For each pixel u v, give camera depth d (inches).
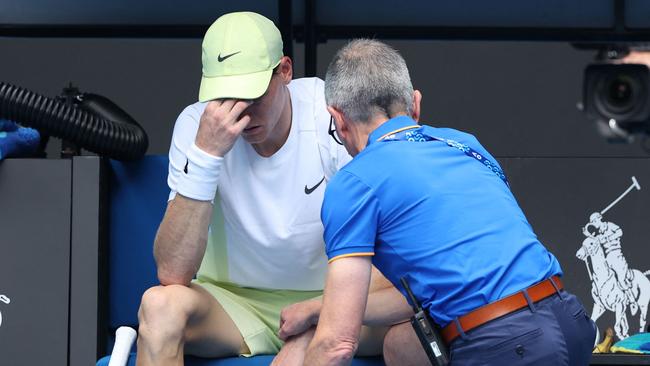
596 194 556.4
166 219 459.8
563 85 904.9
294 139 480.7
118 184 541.0
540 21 737.6
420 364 452.8
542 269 391.9
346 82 412.2
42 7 718.5
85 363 507.8
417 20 733.3
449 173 399.9
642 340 534.3
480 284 382.9
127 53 808.3
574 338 387.2
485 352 380.2
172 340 442.9
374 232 390.9
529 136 906.1
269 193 482.6
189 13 717.9
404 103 415.2
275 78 462.6
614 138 849.5
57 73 804.0
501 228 392.8
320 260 488.4
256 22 467.2
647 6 735.7
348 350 380.2
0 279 510.3
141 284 541.6
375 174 393.4
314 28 725.9
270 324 498.9
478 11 733.9
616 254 553.3
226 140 454.0
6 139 514.6
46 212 512.4
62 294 510.0
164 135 815.7
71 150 535.2
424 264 388.5
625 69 837.2
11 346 508.1
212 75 459.8
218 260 501.0
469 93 893.8
